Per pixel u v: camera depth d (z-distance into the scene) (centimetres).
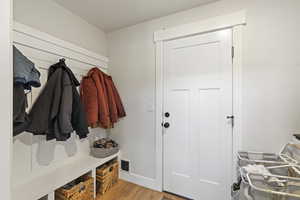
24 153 143
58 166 173
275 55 141
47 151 162
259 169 104
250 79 150
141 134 212
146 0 166
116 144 220
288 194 77
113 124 226
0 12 50
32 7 151
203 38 173
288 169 117
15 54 111
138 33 214
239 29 154
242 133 154
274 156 135
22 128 119
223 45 163
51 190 135
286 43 137
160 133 197
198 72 176
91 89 193
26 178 145
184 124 184
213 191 168
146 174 209
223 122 163
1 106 50
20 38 138
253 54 149
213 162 169
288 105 137
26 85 119
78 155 197
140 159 213
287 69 137
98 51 226
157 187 199
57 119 145
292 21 136
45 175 154
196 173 177
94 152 200
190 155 181
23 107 114
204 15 171
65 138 148
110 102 208
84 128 162
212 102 169
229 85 160
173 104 191
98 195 188
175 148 189
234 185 126
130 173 220
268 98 144
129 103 222
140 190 199
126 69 224
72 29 190
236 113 155
